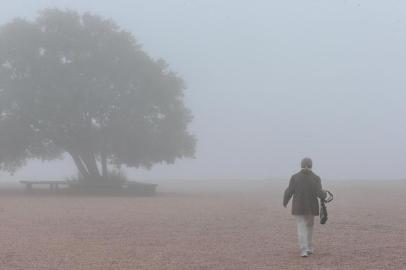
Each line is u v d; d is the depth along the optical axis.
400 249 11.48
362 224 16.25
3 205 23.30
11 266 9.53
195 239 13.00
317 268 9.41
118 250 11.30
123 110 35.38
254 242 12.53
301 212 10.63
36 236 13.40
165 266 9.58
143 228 15.13
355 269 9.30
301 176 10.76
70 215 18.80
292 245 12.09
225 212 20.34
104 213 19.66
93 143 34.81
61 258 10.32
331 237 13.40
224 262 9.99
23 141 34.34
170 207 22.66
